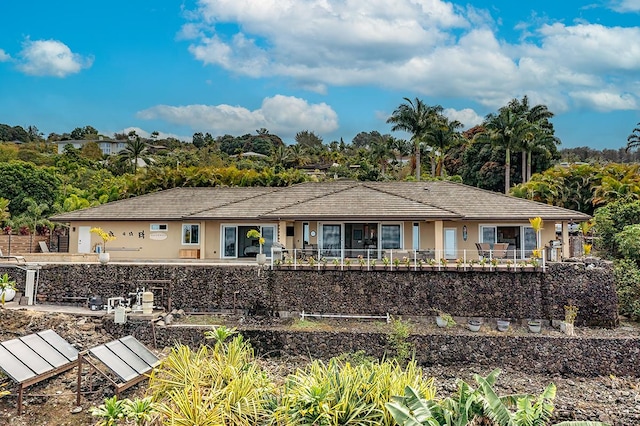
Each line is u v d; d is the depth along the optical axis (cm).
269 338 2522
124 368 1956
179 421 1321
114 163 9138
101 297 2886
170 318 2688
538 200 5372
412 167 8775
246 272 2852
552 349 2425
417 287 2756
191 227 3588
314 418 1310
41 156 9450
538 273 2723
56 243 4234
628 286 2934
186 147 14600
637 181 5144
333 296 2791
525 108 7619
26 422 1828
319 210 3191
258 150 14450
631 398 2138
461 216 3019
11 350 1948
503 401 1327
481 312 2719
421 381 1498
